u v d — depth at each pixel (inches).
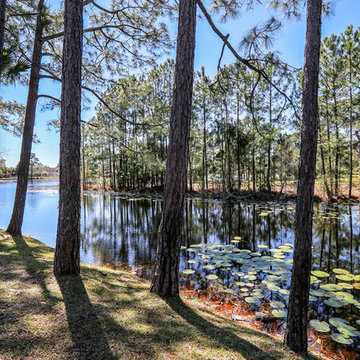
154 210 458.9
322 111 501.4
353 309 121.4
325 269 177.3
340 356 85.8
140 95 233.9
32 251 157.6
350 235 276.8
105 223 350.0
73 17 112.4
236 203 561.0
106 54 225.3
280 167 626.8
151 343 66.3
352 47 457.7
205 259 194.9
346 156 605.3
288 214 412.8
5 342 59.4
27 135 211.6
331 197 532.4
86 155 964.6
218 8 116.7
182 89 101.7
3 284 96.5
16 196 210.1
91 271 129.0
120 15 211.2
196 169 860.6
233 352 66.6
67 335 65.9
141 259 198.7
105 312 81.6
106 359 57.4
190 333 74.4
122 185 934.4
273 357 66.9
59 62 217.5
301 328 74.4
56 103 239.3
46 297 87.8
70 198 113.4
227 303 124.0
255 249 231.9
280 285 144.2
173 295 103.9
